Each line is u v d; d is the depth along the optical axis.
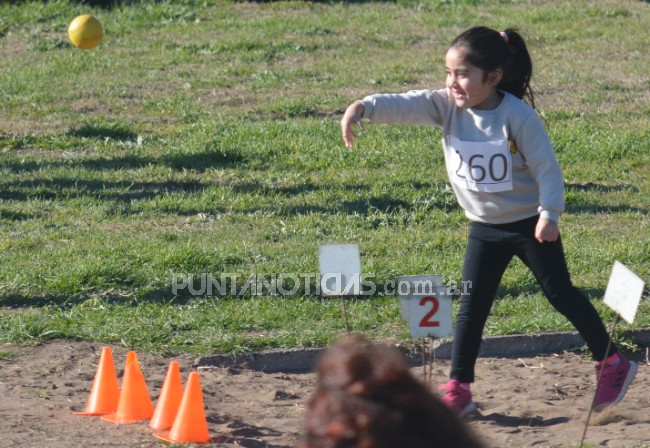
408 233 32.19
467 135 17.06
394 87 53.50
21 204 34.81
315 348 22.69
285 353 22.45
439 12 69.44
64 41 61.59
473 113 16.98
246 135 44.38
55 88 52.72
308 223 33.12
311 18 67.69
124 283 26.91
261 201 35.84
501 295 26.36
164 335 23.11
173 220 33.53
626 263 28.80
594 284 26.61
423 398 7.27
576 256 29.16
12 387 19.77
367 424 7.09
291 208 35.06
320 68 57.25
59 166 40.03
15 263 27.86
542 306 25.25
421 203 35.50
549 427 17.88
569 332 23.45
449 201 35.72
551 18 67.31
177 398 17.47
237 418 18.38
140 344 22.66
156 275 27.23
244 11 69.81
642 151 42.47
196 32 64.44
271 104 50.31
